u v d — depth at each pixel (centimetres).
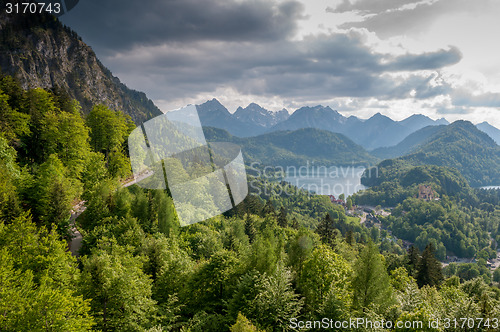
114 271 2553
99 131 6109
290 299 2503
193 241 4269
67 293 2225
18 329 1980
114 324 2461
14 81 6456
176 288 3022
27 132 5316
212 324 2578
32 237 2862
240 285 2572
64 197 4303
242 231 5228
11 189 3800
